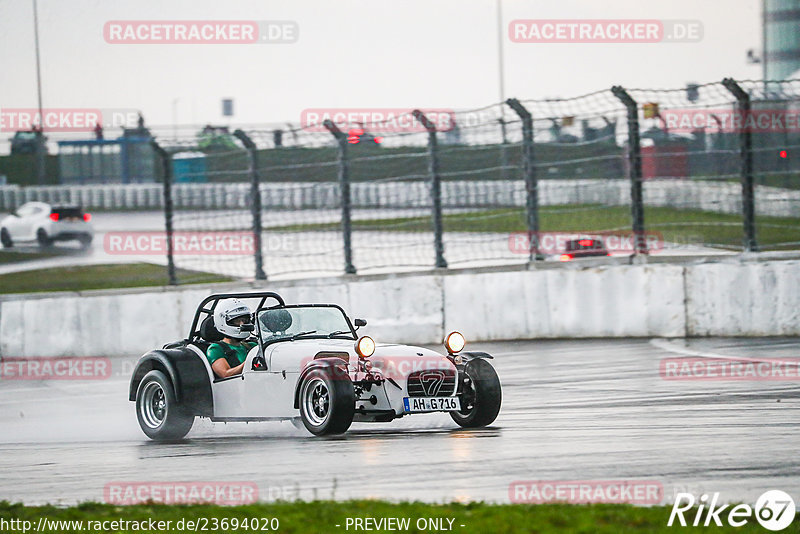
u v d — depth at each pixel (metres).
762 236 77.88
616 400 42.00
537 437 33.94
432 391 36.78
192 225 90.62
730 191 69.19
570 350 61.31
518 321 69.06
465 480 27.27
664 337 65.00
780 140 72.56
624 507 23.23
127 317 75.19
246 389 38.34
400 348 37.72
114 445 38.53
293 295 73.31
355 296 72.69
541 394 44.88
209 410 39.25
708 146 66.56
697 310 64.31
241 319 40.03
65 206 137.50
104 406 50.88
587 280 67.19
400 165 76.94
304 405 36.16
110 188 158.50
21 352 77.56
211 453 34.44
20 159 164.75
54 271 121.81
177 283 77.94
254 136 75.31
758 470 27.25
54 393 57.22
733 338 62.56
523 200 70.19
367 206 74.19
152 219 153.00
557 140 72.06
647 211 86.81
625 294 66.12
